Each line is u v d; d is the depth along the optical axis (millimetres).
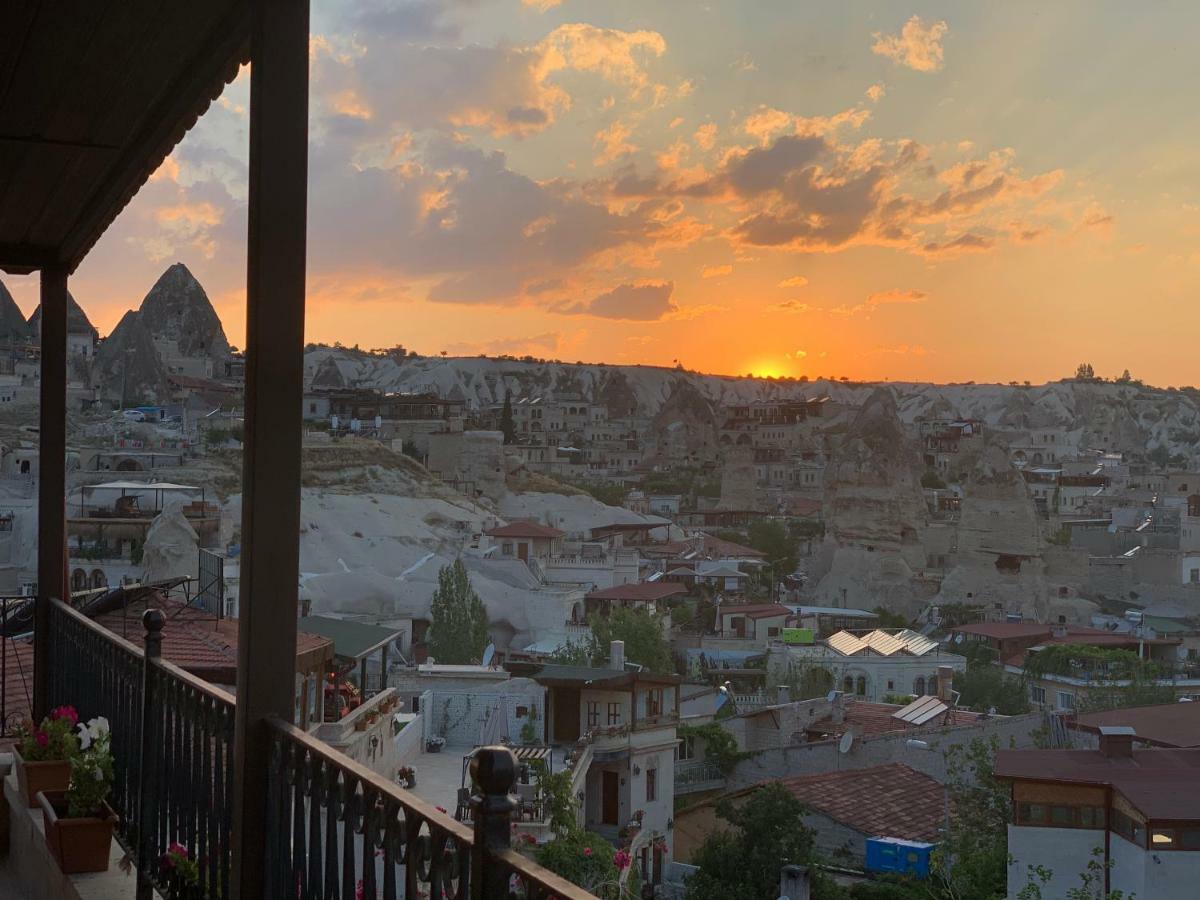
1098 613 111188
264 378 3926
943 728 40406
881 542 127375
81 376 135625
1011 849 22938
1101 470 180375
